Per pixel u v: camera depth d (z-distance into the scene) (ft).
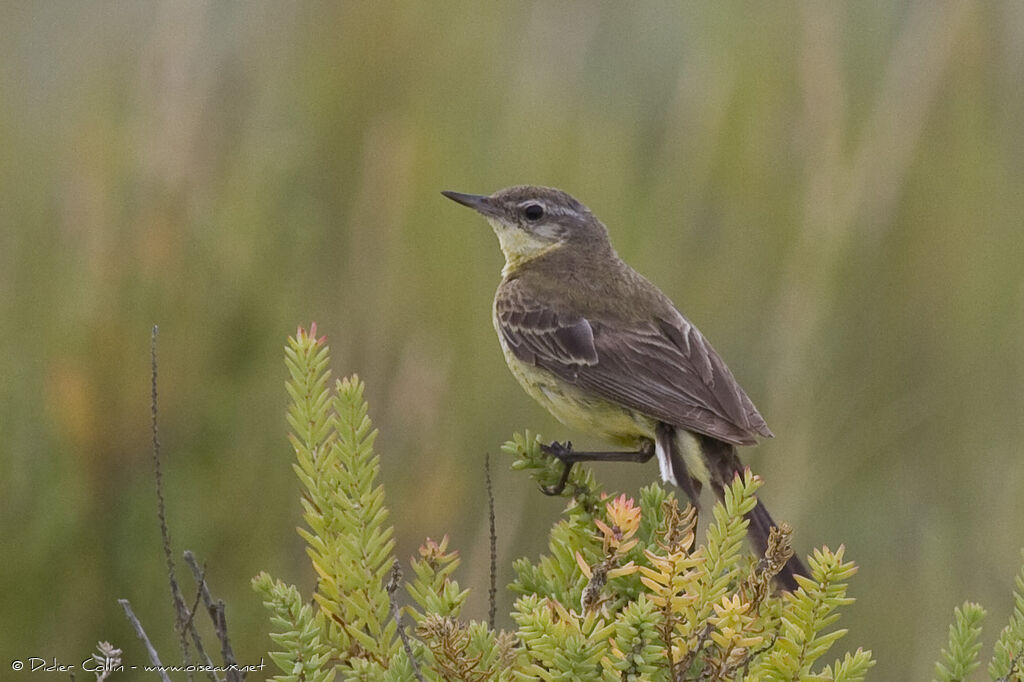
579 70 52.90
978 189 48.75
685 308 48.47
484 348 46.44
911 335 47.32
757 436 36.09
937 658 39.34
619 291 40.83
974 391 47.09
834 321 46.37
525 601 22.07
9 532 40.55
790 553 22.49
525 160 48.98
